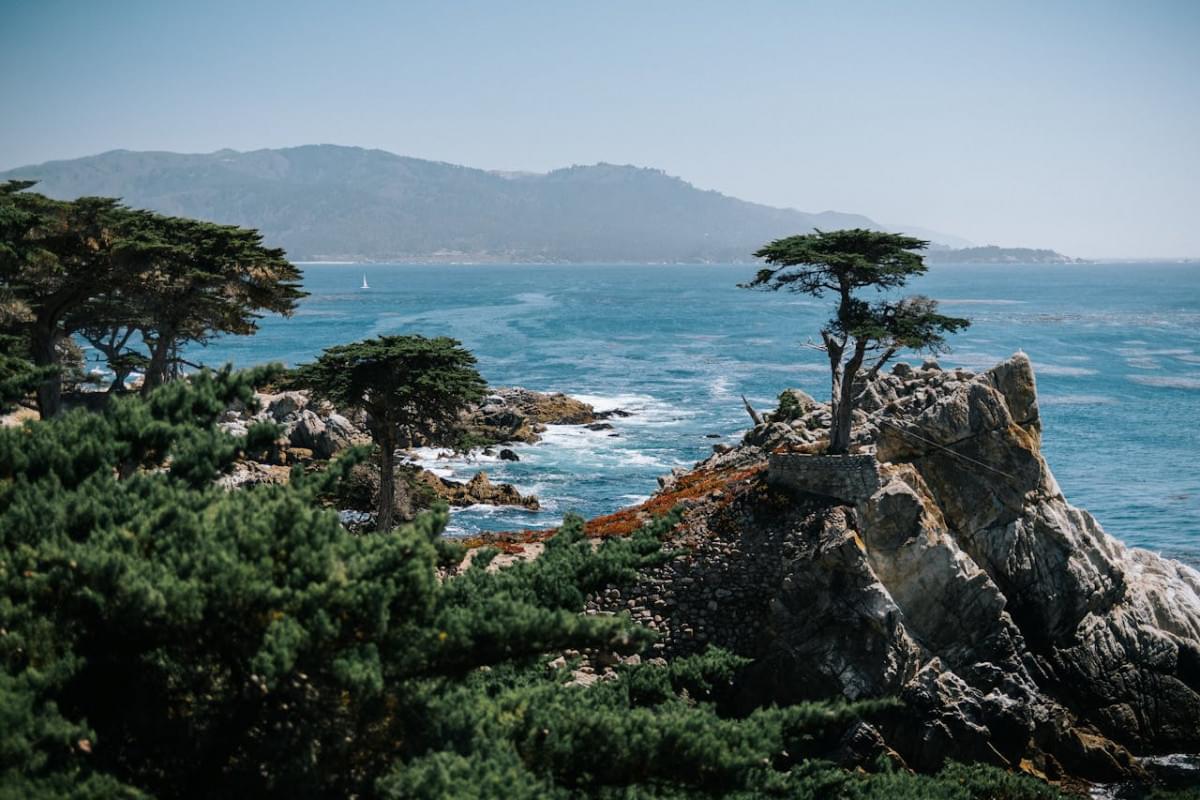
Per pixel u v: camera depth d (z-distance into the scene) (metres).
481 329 186.25
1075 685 36.16
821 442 40.97
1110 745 34.41
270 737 12.42
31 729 10.34
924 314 38.25
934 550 34.59
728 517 36.09
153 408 15.95
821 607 33.22
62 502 13.29
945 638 34.56
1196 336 179.00
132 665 12.68
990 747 32.19
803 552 34.00
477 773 11.27
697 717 13.53
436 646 12.49
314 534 12.80
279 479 53.91
